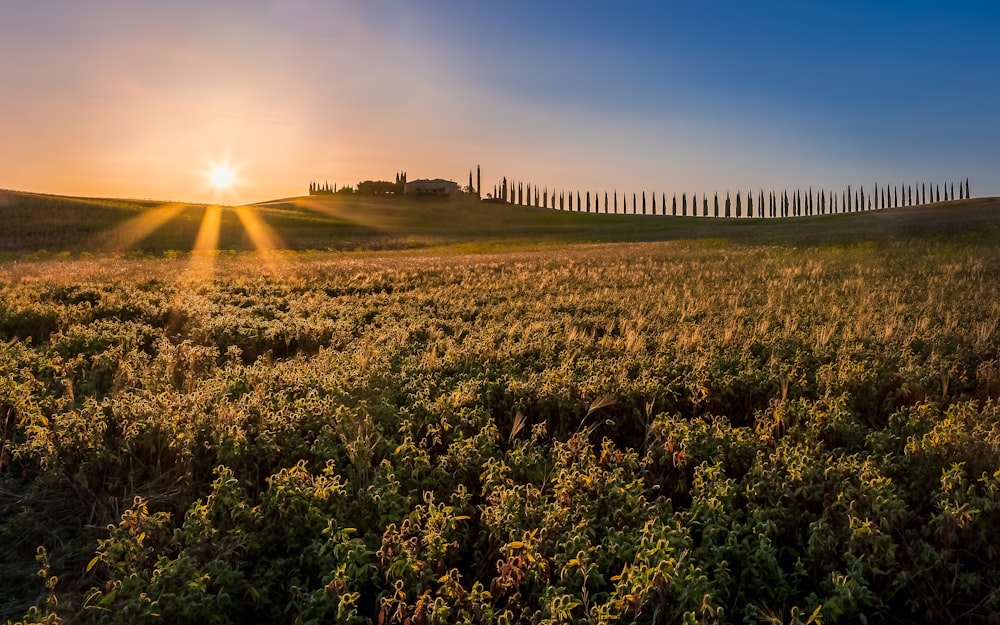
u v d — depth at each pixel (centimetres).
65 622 407
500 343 1158
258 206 14462
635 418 751
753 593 446
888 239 4278
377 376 859
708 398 789
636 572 414
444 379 884
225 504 526
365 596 467
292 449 639
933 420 674
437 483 586
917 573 442
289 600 453
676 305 1606
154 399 739
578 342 1123
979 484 534
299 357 1098
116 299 1667
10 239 6006
